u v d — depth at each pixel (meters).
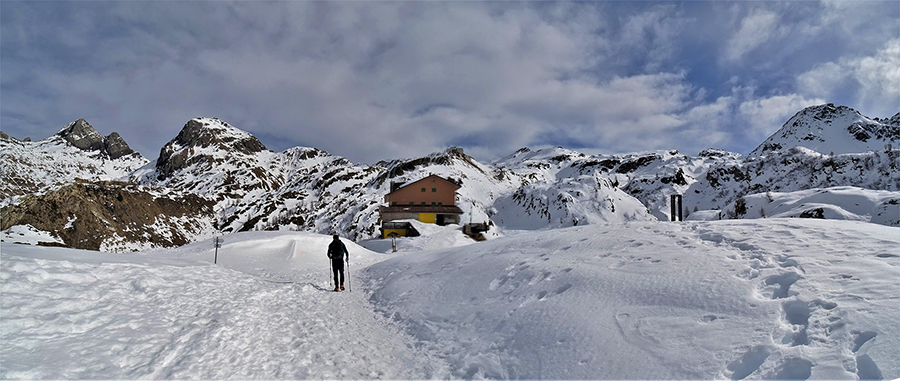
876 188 60.44
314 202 115.94
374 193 100.00
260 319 7.04
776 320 4.46
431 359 5.94
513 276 8.48
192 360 4.86
